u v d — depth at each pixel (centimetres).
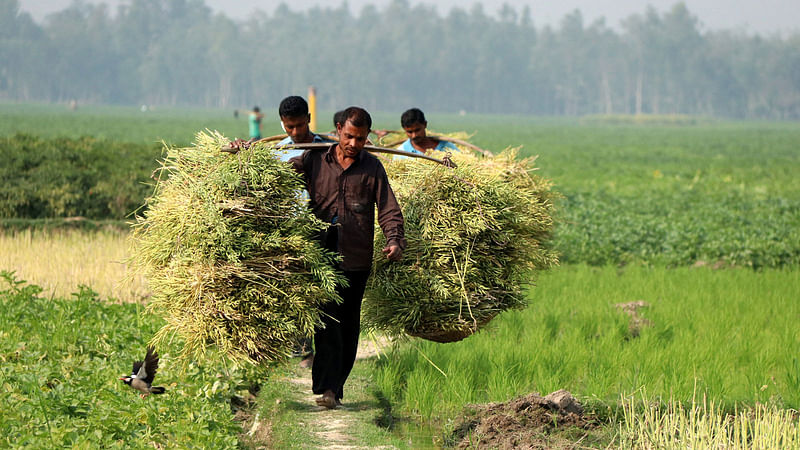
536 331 2125
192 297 1305
